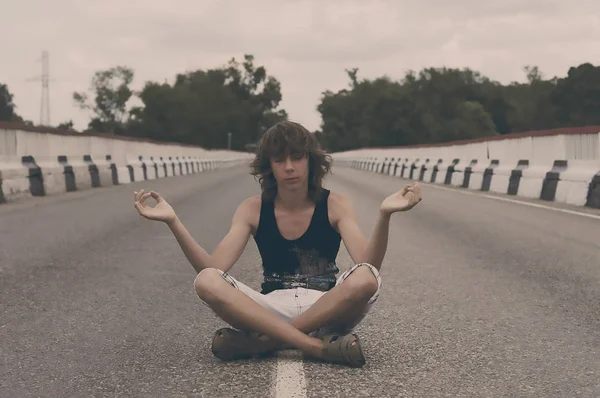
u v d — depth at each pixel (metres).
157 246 8.11
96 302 5.27
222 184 21.12
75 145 18.47
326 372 3.52
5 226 9.67
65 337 4.29
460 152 22.22
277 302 3.65
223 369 3.58
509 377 3.50
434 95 138.50
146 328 4.50
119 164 22.42
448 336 4.29
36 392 3.30
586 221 10.32
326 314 3.55
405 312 4.93
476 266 6.83
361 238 3.60
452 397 3.19
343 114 148.75
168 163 29.98
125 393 3.27
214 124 158.62
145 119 154.75
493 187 17.73
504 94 142.62
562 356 3.88
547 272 6.46
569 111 112.38
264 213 3.70
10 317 4.79
